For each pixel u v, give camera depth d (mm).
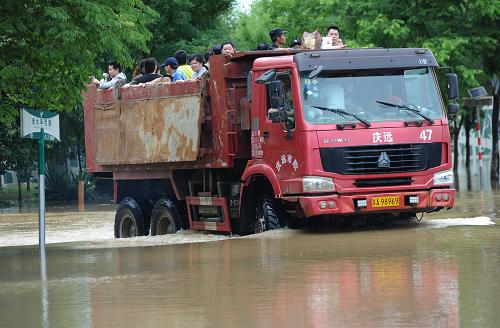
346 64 23344
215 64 25750
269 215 24516
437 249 18938
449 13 46844
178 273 17047
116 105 29891
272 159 23891
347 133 23016
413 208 23453
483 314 12211
